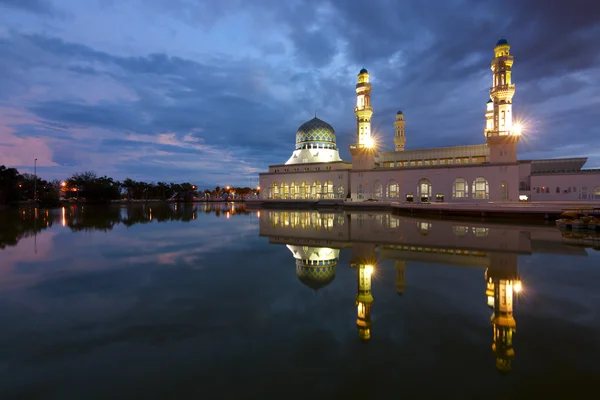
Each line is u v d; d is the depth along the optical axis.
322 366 6.25
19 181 84.00
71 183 109.56
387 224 33.84
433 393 5.36
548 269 13.91
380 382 5.68
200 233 27.55
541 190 60.47
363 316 8.83
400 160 79.06
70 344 7.24
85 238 24.39
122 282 12.33
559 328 7.95
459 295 10.55
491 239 22.48
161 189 151.88
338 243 21.69
